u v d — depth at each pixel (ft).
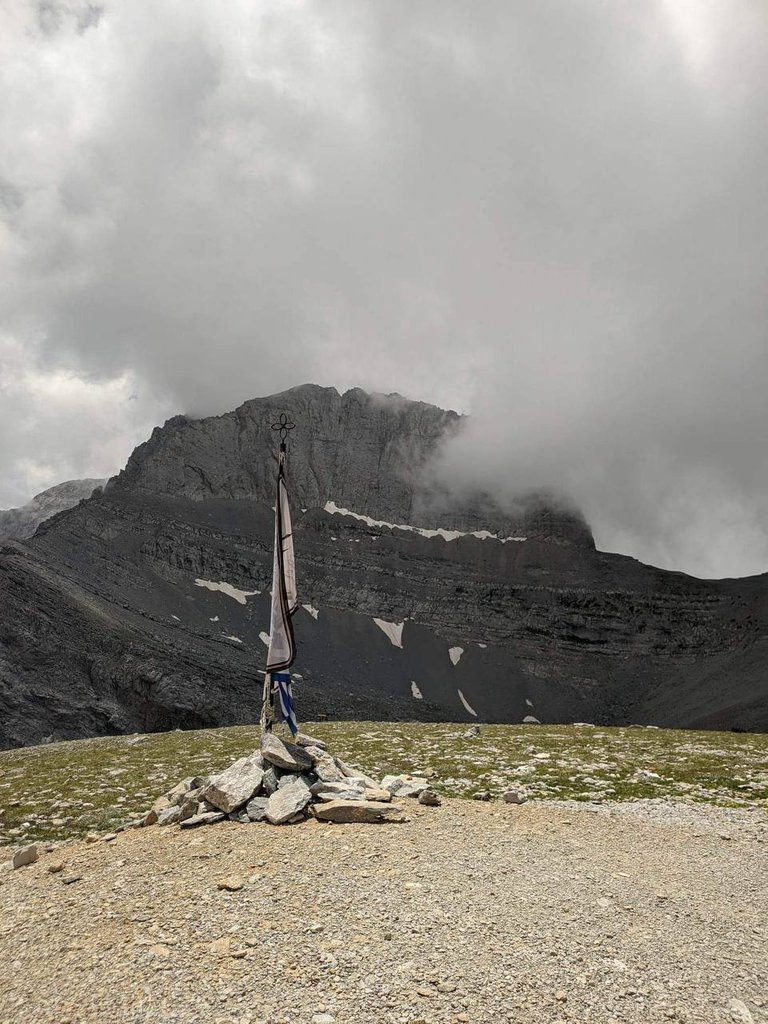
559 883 45.88
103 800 81.20
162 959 35.73
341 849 52.24
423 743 129.39
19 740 419.74
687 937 37.78
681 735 149.07
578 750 116.16
